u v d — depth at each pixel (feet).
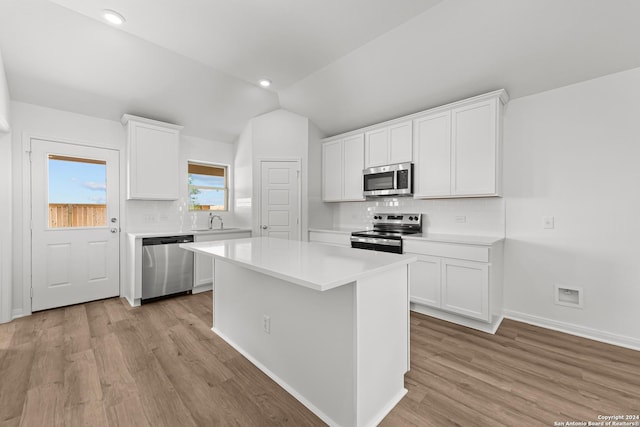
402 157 11.32
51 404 5.29
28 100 9.81
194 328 8.75
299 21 7.94
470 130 9.45
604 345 7.60
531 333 8.33
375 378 4.98
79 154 10.89
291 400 5.52
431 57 8.86
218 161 14.96
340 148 13.91
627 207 7.57
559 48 7.46
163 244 11.37
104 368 6.51
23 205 9.78
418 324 9.01
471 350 7.33
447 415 5.04
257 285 6.76
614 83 7.68
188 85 11.16
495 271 8.71
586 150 8.11
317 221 14.76
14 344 7.63
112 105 10.97
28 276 9.87
